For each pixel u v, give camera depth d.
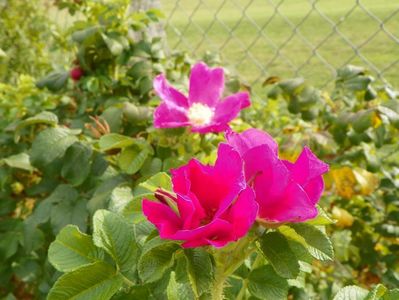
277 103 0.49
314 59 1.63
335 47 1.67
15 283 0.46
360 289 0.15
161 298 0.18
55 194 0.35
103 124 0.36
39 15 0.89
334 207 0.38
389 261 0.39
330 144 0.36
